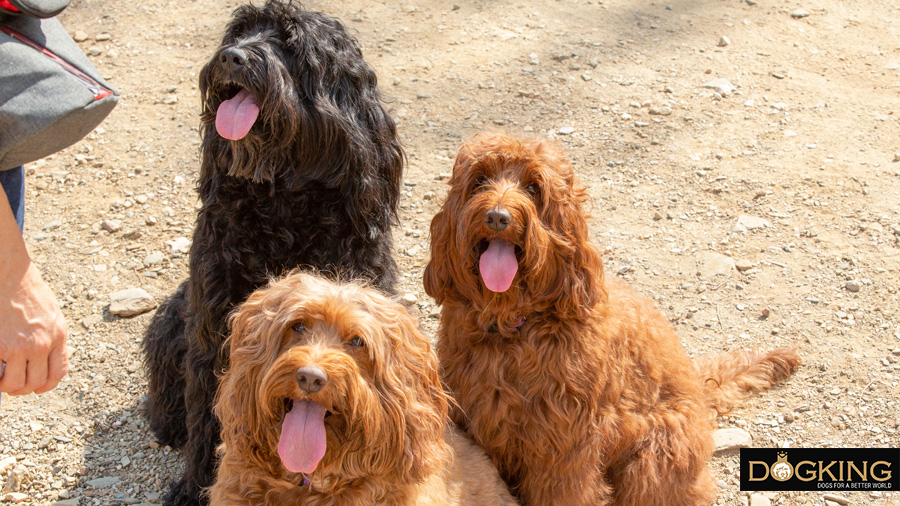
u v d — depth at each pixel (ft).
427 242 18.90
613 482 13.04
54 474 13.41
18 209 8.73
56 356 8.08
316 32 12.53
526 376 11.69
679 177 21.20
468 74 25.25
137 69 25.00
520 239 10.71
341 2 29.40
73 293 17.11
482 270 10.87
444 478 11.10
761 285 17.79
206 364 12.53
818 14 30.25
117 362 15.75
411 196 20.17
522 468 12.61
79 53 8.16
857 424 14.58
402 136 22.17
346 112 12.68
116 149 21.52
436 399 10.30
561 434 11.67
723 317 17.06
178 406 14.12
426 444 9.92
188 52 25.96
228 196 12.37
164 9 28.45
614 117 23.43
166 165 20.98
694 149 22.26
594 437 11.85
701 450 13.17
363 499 10.02
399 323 9.69
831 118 23.80
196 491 13.01
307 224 12.50
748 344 16.42
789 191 20.62
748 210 20.02
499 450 12.42
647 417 12.87
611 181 21.02
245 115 11.55
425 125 22.68
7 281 7.39
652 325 13.34
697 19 29.53
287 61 12.20
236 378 9.45
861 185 20.79
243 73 11.51
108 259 18.01
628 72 25.73
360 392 8.86
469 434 12.57
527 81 24.97
